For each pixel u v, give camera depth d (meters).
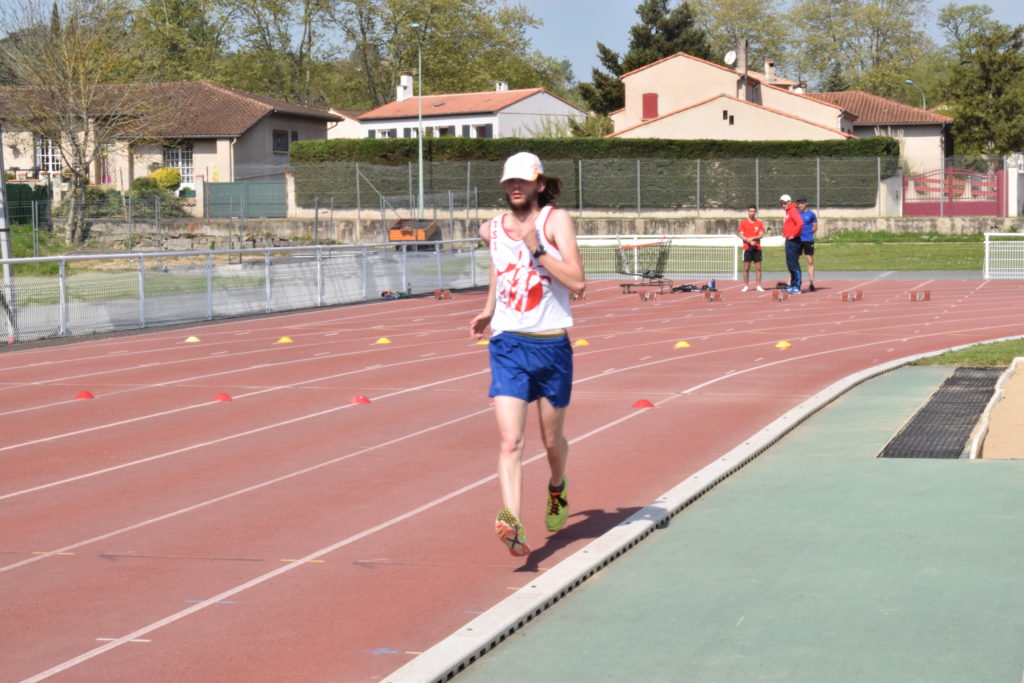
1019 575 7.36
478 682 5.90
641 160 68.75
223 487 10.94
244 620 7.07
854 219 65.31
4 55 64.56
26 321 25.47
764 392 16.25
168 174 74.81
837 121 84.00
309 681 6.05
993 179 68.06
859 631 6.43
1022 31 87.31
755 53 123.00
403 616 7.09
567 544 8.65
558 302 7.92
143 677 6.16
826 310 29.88
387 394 16.83
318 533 9.16
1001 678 5.70
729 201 68.19
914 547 8.06
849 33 122.00
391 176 69.69
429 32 106.19
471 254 41.88
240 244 61.41
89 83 64.44
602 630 6.62
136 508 10.16
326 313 31.50
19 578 8.10
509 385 7.87
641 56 105.00
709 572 7.66
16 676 6.22
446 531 9.13
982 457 11.30
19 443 13.45
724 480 10.52
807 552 8.05
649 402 15.28
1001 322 26.23
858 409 14.30
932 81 121.12
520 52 119.06
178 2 103.88
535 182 7.75
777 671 5.89
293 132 83.12
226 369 20.03
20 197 67.81
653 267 45.09
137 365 20.78
